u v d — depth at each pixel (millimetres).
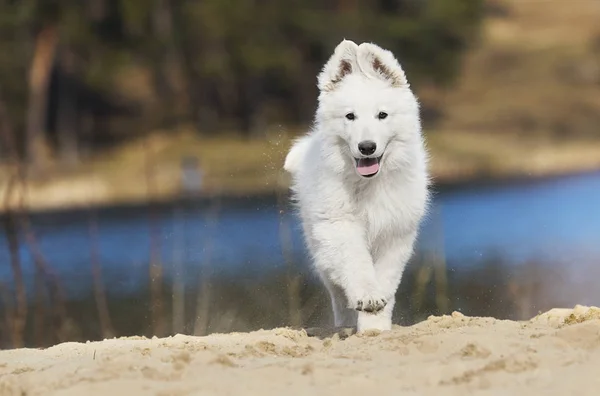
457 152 40625
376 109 7500
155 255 14188
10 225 12984
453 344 5887
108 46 42688
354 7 46562
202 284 13570
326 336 7891
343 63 7770
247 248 17094
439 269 13125
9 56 40312
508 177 35188
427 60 46188
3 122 19203
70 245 21172
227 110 45688
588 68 55812
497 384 5051
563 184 31641
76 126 44594
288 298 11367
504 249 18047
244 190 31781
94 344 7602
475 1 46562
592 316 7570
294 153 8508
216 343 7152
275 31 44094
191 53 44438
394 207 7684
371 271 7469
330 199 7648
